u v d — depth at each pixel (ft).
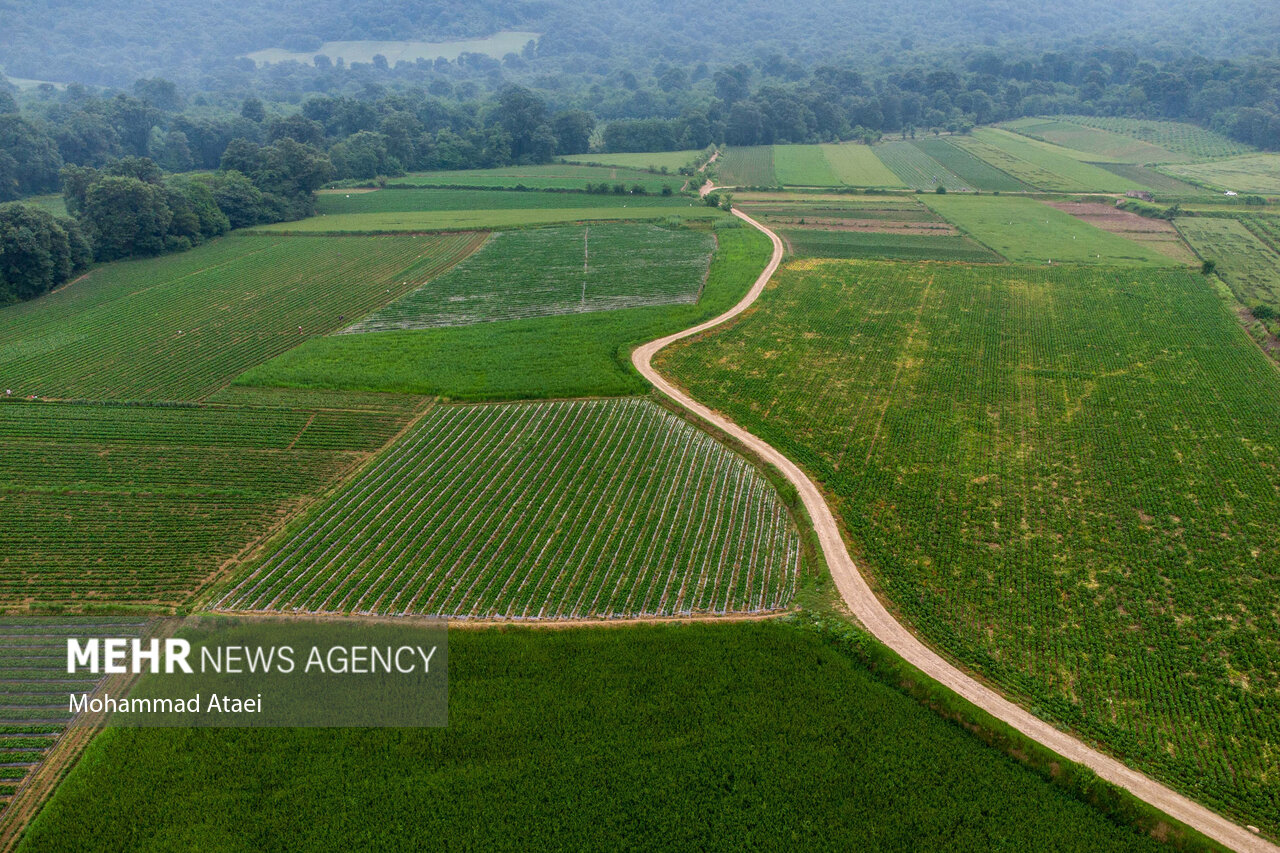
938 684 156.35
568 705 151.12
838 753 142.10
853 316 356.18
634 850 126.11
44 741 145.38
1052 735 147.33
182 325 346.74
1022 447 246.68
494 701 152.05
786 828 129.18
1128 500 219.00
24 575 188.14
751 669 160.66
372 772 137.69
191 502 217.97
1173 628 172.24
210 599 180.75
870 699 153.89
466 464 238.07
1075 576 190.19
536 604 180.65
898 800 133.69
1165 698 155.33
